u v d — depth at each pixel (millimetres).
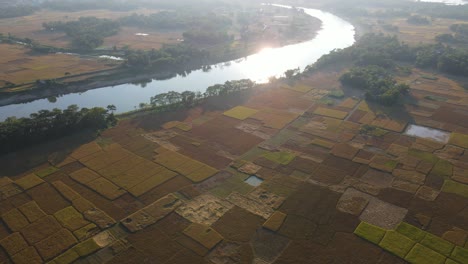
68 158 83125
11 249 57719
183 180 75562
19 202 68562
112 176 76625
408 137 93125
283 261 55938
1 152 84375
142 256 57031
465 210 66188
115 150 86750
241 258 56531
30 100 125312
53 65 153125
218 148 88312
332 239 59938
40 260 55719
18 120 90938
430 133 96062
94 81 139375
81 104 122812
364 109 110312
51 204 68062
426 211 66000
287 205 67875
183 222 63875
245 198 70062
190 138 92938
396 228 61938
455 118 104375
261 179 76188
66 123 92875
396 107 111875
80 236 60438
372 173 77562
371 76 128750
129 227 62594
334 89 127000
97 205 67938
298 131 96750
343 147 88125
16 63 154125
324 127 98750
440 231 61250
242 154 85625
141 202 68938
